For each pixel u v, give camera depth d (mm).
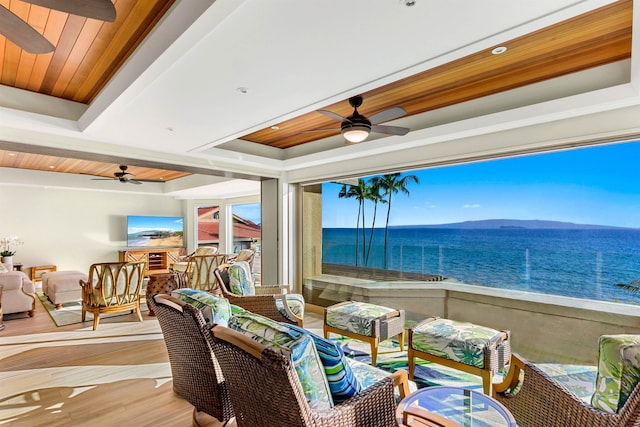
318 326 4586
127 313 5172
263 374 1339
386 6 1520
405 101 3352
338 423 1429
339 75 2225
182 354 2248
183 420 2332
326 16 1587
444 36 1782
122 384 2846
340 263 5105
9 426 2248
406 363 3322
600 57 2473
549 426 1643
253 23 1632
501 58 2477
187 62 2016
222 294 3934
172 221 9625
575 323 3105
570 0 1492
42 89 3039
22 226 7469
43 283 6215
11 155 5406
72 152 3660
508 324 3539
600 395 1531
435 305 4117
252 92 2463
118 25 2070
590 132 2807
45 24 2051
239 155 4703
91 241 8422
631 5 1854
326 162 4871
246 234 9086
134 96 2416
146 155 4094
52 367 3189
